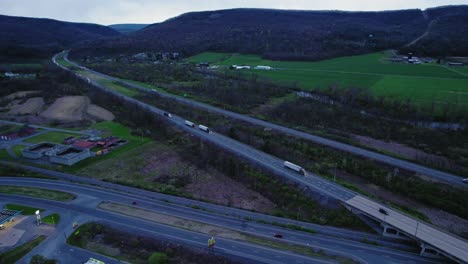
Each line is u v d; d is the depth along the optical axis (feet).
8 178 343.46
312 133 459.32
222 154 390.42
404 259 223.71
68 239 244.01
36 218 267.59
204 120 517.96
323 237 247.50
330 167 366.22
